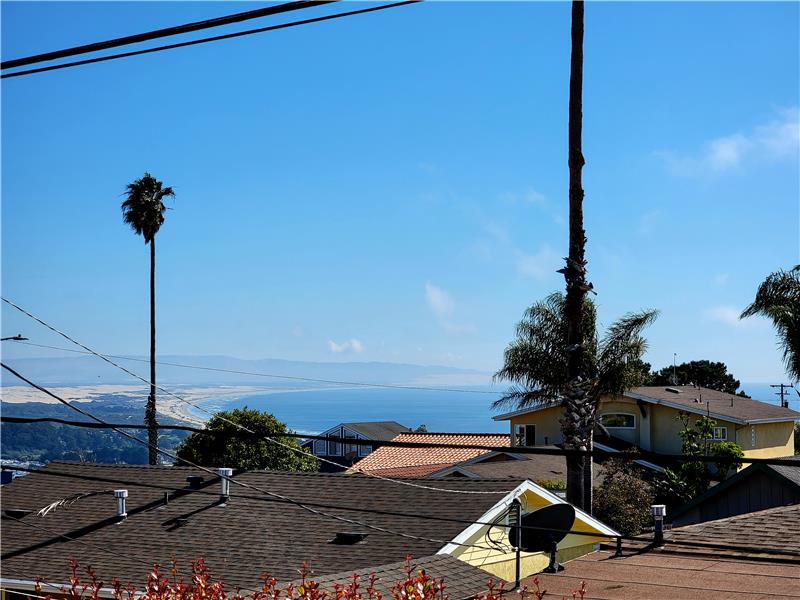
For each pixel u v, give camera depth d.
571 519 16.52
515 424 51.41
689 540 16.61
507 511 20.69
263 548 20.42
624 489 37.06
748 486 26.31
